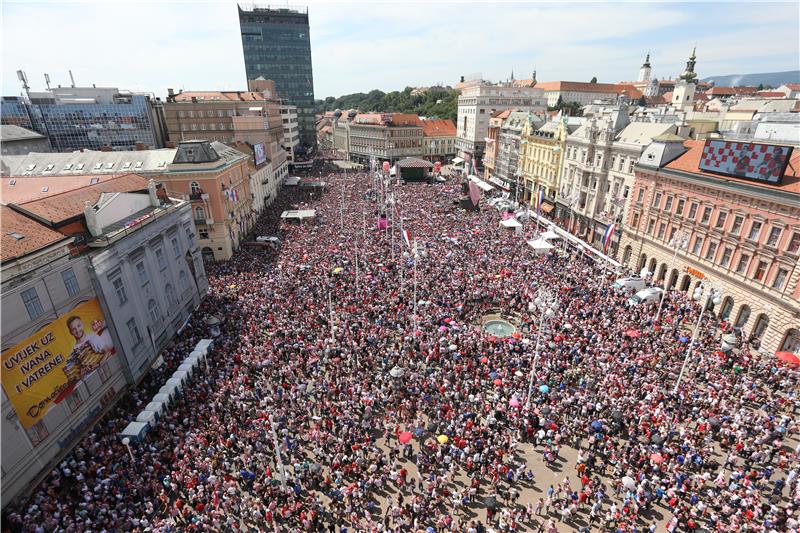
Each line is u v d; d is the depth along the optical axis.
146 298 38.03
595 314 42.38
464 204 84.56
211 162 61.75
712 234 46.25
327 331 40.03
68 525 22.06
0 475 23.98
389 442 28.88
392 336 39.91
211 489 24.47
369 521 23.52
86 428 30.06
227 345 38.19
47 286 27.92
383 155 153.00
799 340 37.28
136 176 45.56
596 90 190.88
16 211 30.08
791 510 22.89
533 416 29.95
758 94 152.12
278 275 52.97
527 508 23.78
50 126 105.38
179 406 30.88
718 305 45.28
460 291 47.56
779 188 39.00
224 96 119.62
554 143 82.94
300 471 25.88
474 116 136.50
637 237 58.47
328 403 31.05
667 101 178.12
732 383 32.72
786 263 38.16
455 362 35.44
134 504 23.50
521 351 37.06
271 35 177.12
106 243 32.94
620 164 63.91
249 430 28.67
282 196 106.81
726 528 21.80
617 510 23.11
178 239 44.88
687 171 49.41
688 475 25.77
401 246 62.31
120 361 34.00
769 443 27.27
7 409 24.77
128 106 107.69
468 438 27.84
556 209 83.75
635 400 30.20
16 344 25.66
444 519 22.55
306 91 187.50
